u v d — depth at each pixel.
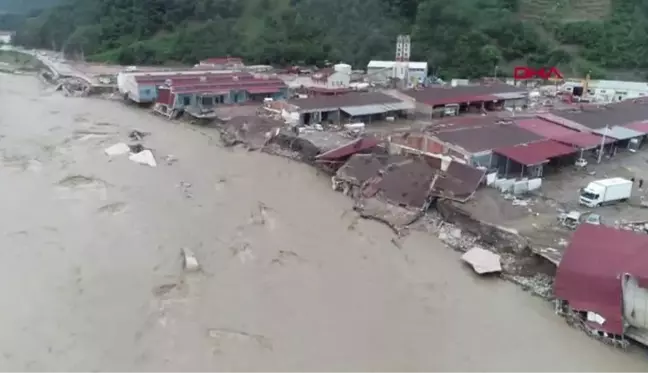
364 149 55.41
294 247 38.97
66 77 106.62
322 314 31.25
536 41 115.38
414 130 65.00
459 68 108.50
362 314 31.42
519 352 28.56
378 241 40.47
